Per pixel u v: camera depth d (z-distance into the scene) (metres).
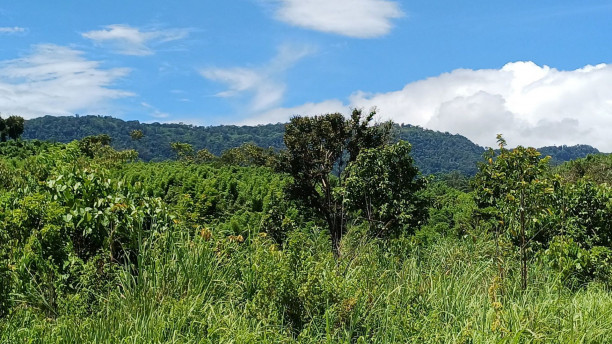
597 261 8.31
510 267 7.78
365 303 5.96
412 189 11.50
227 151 62.47
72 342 5.20
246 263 6.93
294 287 5.92
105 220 7.16
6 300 6.19
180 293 6.16
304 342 5.38
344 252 8.50
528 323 5.48
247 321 5.59
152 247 7.04
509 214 8.17
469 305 6.11
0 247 6.87
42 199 7.35
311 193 17.66
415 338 5.24
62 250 6.90
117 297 6.04
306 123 18.05
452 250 8.45
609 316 6.04
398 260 8.16
